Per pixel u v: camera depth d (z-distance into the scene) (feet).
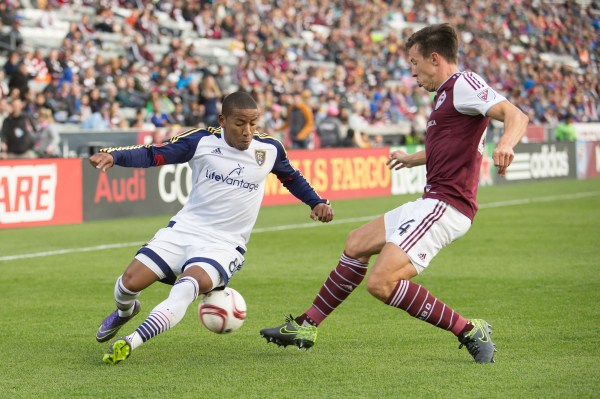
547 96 208.95
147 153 34.63
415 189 138.62
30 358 36.73
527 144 159.02
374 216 101.30
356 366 34.65
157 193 102.53
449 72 34.17
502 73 209.97
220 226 35.45
